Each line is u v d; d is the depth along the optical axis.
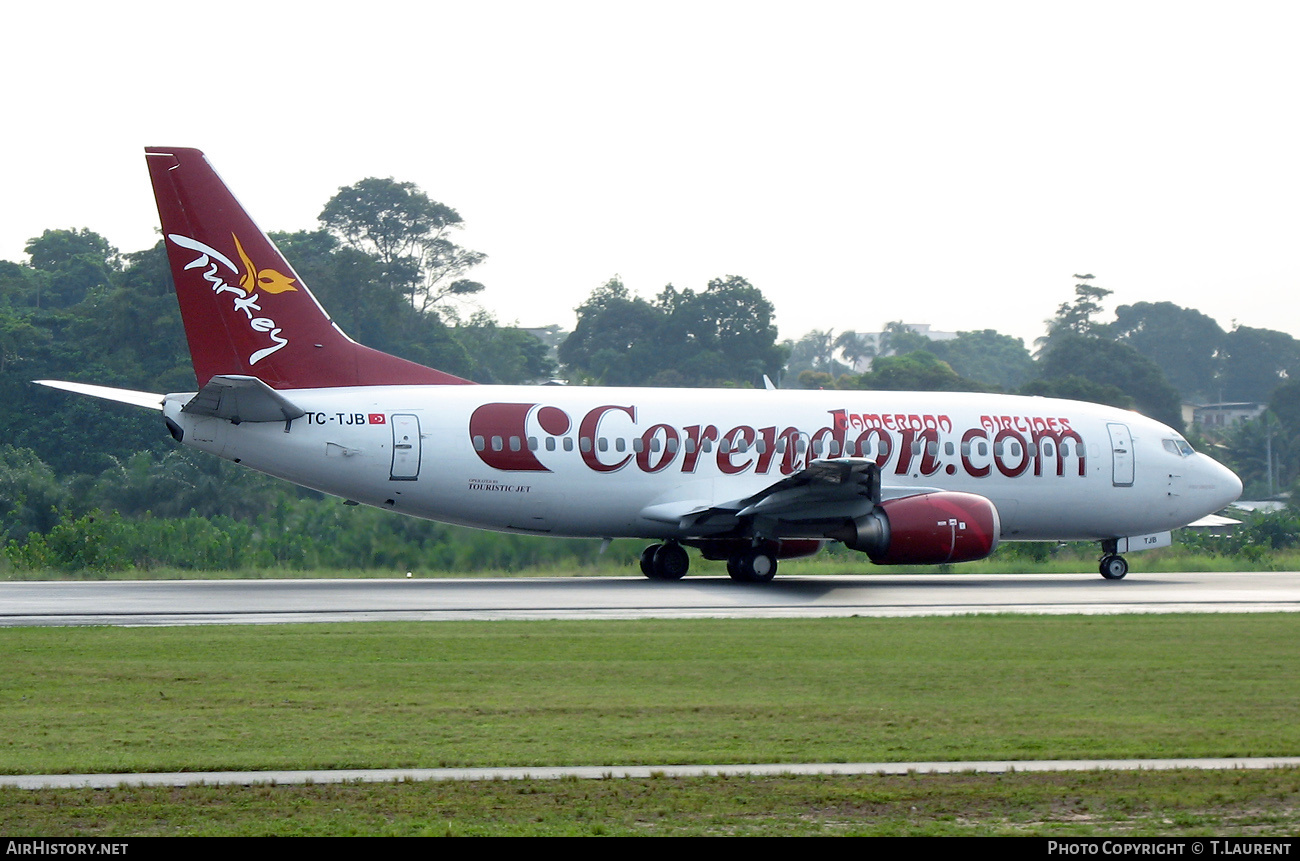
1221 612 93.75
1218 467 134.88
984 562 161.75
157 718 51.69
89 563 141.50
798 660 68.00
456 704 54.81
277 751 45.75
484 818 37.97
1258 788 41.25
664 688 59.12
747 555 120.44
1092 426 130.62
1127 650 72.25
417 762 44.16
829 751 45.97
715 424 120.50
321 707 54.06
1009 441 127.44
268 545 148.75
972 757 45.16
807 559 159.00
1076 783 41.75
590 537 121.50
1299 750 46.22
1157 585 123.19
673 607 96.06
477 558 143.12
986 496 127.06
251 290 110.25
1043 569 152.50
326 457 110.75
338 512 155.25
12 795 40.00
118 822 37.47
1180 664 66.88
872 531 114.44
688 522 118.50
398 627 81.50
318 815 38.16
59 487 181.88
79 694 57.00
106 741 47.38
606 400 119.12
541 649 71.62
